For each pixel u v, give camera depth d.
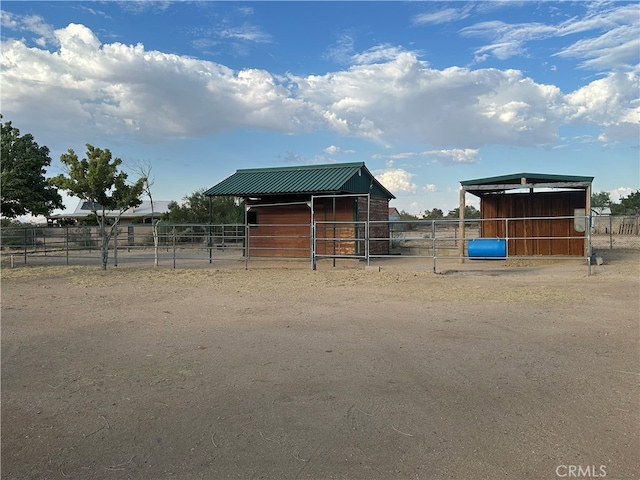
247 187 23.55
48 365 6.70
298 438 4.38
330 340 7.80
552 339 7.62
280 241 24.39
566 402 5.09
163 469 3.90
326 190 21.27
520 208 21.67
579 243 20.73
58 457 4.13
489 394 5.34
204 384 5.84
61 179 25.84
